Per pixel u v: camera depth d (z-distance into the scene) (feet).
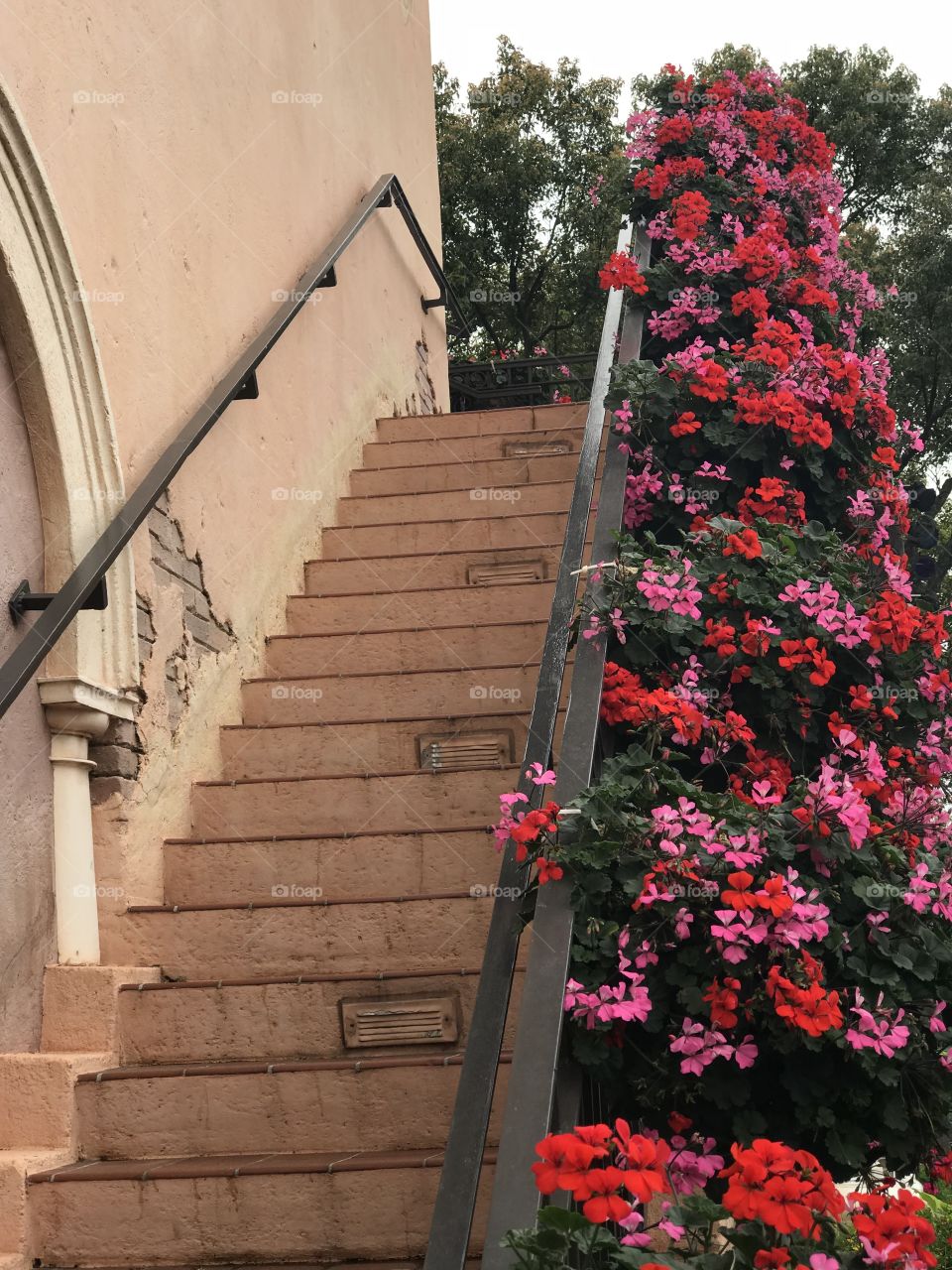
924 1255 5.23
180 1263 7.55
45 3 10.06
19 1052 8.79
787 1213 4.97
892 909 7.98
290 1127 8.26
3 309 9.25
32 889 9.17
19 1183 7.68
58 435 9.61
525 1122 5.43
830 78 45.01
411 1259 7.43
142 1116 8.37
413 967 9.55
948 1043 7.63
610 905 7.49
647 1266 4.81
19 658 8.11
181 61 13.23
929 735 10.05
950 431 38.09
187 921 9.82
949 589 18.54
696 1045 7.17
